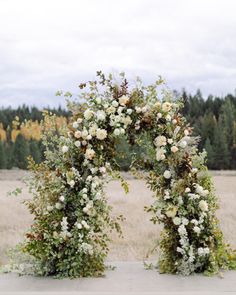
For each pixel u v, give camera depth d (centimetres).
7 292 459
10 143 5484
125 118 548
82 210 536
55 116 562
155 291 459
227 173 3766
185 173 546
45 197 541
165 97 569
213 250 550
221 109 5856
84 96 563
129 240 888
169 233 552
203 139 4853
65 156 549
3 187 2284
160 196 555
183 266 535
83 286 484
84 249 521
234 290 461
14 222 1071
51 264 537
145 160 566
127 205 1368
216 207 566
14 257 559
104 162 553
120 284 491
